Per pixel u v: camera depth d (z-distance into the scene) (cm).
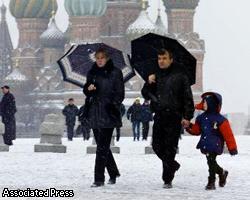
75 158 5731
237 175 4303
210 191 3447
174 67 3700
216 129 3600
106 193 3281
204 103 3625
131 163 5209
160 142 3628
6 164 4959
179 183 3828
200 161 5575
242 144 9350
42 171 4400
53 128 6856
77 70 4412
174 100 3631
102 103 3700
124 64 4344
